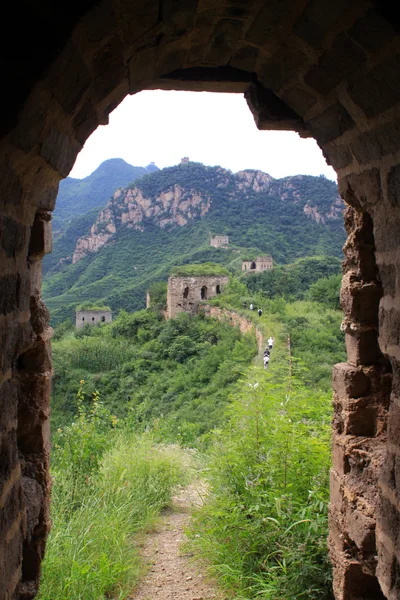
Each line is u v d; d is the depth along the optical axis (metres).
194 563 4.67
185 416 14.69
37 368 3.46
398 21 2.03
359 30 2.24
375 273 3.63
